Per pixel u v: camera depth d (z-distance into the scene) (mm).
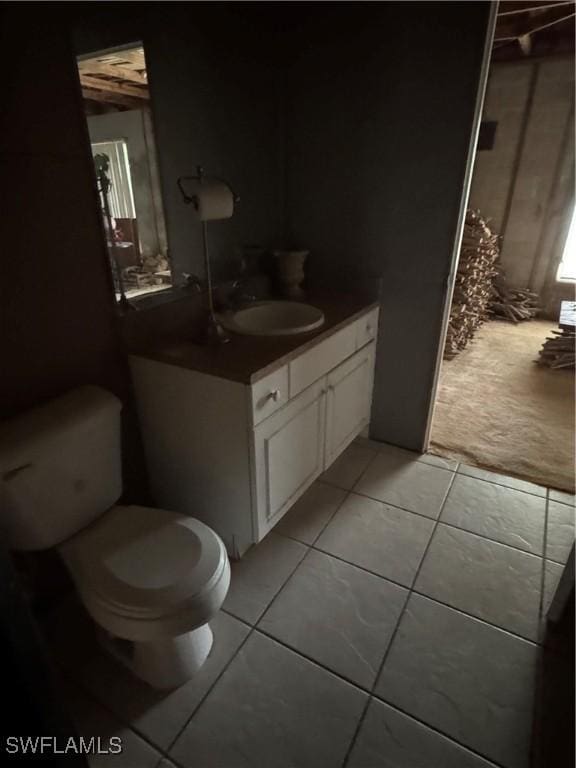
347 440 2156
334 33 1798
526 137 4082
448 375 3256
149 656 1248
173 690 1291
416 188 1867
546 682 1289
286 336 1622
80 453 1259
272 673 1328
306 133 2016
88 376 1460
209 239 1799
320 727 1203
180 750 1160
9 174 1134
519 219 4367
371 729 1197
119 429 1389
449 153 1755
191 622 1102
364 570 1665
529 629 1443
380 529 1851
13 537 1191
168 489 1769
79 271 1348
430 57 1657
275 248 2229
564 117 3877
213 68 1639
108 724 1218
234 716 1228
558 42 3545
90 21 1229
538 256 4387
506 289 4512
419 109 1746
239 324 1697
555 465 2230
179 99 1540
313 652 1385
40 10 1116
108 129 1334
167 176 1558
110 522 1346
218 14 1611
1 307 1186
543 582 1608
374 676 1318
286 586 1606
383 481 2131
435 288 1983
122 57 1330
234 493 1579
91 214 1340
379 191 1949
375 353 2234
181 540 1272
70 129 1238
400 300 2088
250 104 1856
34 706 845
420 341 2111
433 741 1171
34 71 1134
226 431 1464
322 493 2059
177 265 1667
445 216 1854
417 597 1558
